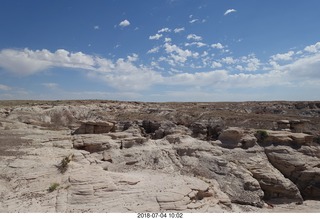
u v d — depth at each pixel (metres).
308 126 51.59
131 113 67.44
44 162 25.05
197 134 46.59
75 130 43.88
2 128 44.72
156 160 31.69
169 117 60.28
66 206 18.20
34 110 60.88
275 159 33.62
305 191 30.91
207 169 30.28
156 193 21.11
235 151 34.56
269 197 28.89
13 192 19.45
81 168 24.25
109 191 20.53
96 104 81.12
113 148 33.66
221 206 22.34
